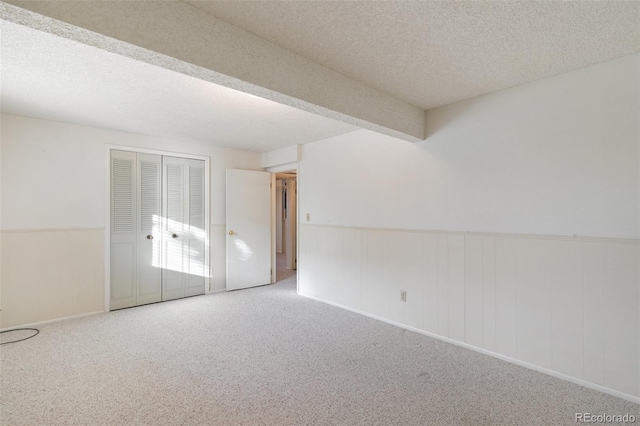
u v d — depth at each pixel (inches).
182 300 172.7
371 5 62.7
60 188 139.6
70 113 127.6
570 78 91.0
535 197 97.1
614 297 83.4
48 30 51.9
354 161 153.4
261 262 207.5
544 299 95.0
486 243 107.5
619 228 83.0
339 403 80.0
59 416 74.0
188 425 71.4
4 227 127.7
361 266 149.9
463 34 72.7
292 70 81.4
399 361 102.4
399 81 98.7
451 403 80.0
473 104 111.0
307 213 180.9
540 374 94.0
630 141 81.4
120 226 156.3
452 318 116.4
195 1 61.9
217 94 106.3
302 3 62.3
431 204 123.0
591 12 63.9
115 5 54.3
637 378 79.7
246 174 199.5
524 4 61.8
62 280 140.1
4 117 127.3
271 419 73.7
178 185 175.6
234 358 104.1
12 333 124.2
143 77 93.0
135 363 100.1
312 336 123.0
